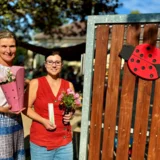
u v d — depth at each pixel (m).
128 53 2.49
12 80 2.09
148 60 2.46
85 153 2.70
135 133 2.56
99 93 2.62
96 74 2.61
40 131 2.34
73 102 2.34
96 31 2.59
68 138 2.43
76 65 15.99
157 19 2.42
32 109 2.38
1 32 2.18
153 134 2.52
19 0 5.25
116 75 2.56
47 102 2.33
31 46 5.39
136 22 2.47
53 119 2.32
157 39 2.47
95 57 2.61
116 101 2.58
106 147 2.64
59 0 5.92
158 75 2.44
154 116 2.50
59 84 2.43
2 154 2.19
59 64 2.38
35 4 6.05
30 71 11.08
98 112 2.63
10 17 5.54
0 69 2.11
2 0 5.14
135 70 2.48
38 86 2.34
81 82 9.13
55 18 7.22
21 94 2.15
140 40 2.50
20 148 2.38
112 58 2.56
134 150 2.57
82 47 5.22
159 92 2.47
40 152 2.35
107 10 6.38
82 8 6.29
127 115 2.56
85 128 2.67
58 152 2.40
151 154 2.54
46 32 8.41
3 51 2.14
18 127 2.30
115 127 2.61
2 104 2.14
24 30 7.85
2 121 2.17
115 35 2.54
